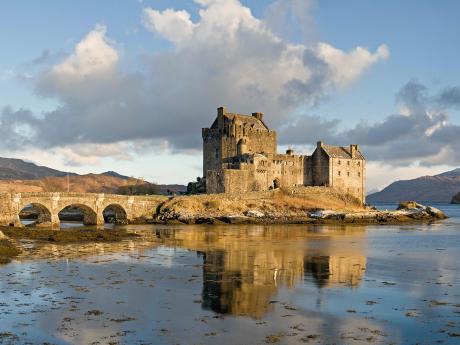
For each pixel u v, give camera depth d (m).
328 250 66.88
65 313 32.50
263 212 133.75
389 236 93.69
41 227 105.75
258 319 31.53
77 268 49.56
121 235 83.44
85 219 120.75
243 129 156.88
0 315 31.91
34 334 28.34
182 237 84.75
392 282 43.66
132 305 34.66
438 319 31.80
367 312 33.34
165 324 30.38
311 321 31.16
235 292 38.97
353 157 165.38
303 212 139.75
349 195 160.50
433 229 115.31
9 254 58.78
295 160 159.62
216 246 70.44
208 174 144.75
